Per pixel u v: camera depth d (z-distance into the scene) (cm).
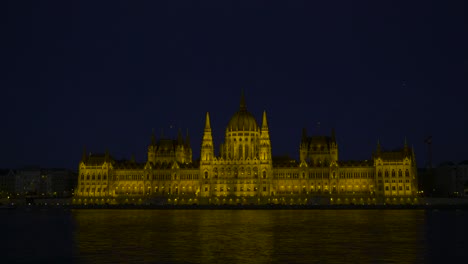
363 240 12306
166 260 9406
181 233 14225
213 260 9388
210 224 17612
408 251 10444
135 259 9538
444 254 10019
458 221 18525
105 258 9700
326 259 9475
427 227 15888
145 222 18875
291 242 11956
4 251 10888
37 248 11300
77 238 13138
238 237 13075
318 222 18375
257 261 9269
